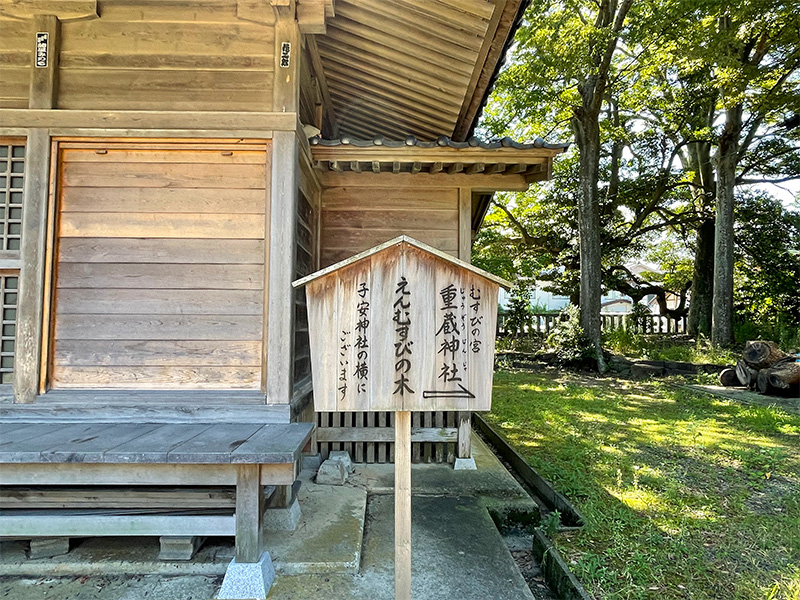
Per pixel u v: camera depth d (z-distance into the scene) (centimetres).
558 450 490
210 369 281
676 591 234
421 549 271
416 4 315
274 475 221
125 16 289
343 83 427
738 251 1521
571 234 1545
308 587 226
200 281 284
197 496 232
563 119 1301
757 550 277
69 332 281
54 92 285
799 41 1011
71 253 284
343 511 305
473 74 385
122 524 226
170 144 286
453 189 431
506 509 338
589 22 1159
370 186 424
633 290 1752
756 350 848
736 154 1166
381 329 195
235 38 292
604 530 302
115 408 271
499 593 229
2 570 233
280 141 284
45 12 284
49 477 220
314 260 408
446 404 194
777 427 574
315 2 289
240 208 287
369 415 427
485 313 197
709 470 426
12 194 287
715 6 957
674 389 873
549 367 1166
